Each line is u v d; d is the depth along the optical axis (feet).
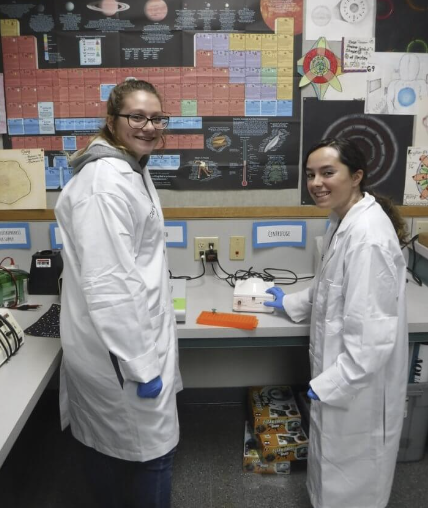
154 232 4.53
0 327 4.53
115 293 3.96
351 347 4.30
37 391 4.02
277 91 6.63
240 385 7.88
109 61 6.47
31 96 6.54
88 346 4.28
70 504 5.90
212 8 6.37
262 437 6.51
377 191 6.98
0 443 3.34
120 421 4.42
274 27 6.44
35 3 6.30
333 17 6.44
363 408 4.59
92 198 3.99
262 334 5.27
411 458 6.61
